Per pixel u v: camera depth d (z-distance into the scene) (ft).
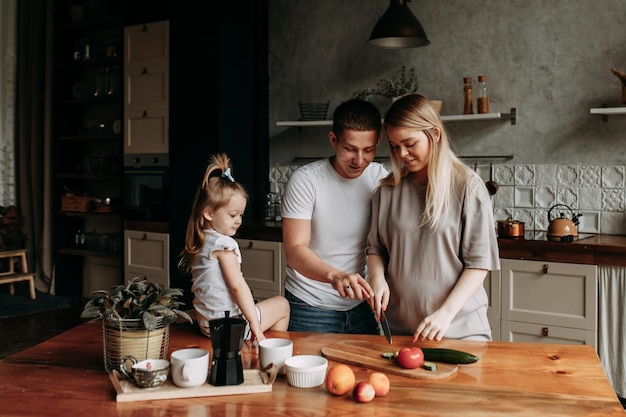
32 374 5.96
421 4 16.42
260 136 18.52
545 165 15.05
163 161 18.12
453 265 7.34
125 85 18.86
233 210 7.15
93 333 7.39
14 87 22.90
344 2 17.57
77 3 21.16
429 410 5.02
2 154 23.12
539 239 12.83
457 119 15.10
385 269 8.00
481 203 7.07
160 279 18.13
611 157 14.32
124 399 5.26
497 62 15.51
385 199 7.71
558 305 12.41
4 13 22.74
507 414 4.92
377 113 7.79
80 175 20.72
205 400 5.28
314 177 8.33
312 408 5.09
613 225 14.32
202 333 7.27
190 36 17.51
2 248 21.38
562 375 5.78
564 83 14.76
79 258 22.24
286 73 18.54
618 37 14.17
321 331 8.51
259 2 18.48
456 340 6.95
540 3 14.96
